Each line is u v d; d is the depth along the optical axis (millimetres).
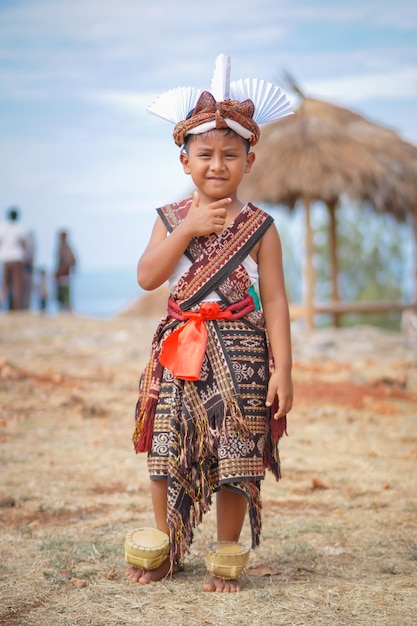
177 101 3938
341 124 16578
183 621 3418
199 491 3689
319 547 4379
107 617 3457
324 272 20938
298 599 3658
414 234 17297
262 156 16156
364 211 17047
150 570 3859
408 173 16172
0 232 18281
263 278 3816
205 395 3686
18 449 6422
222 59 3910
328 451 6570
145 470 5926
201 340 3680
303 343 13258
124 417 7773
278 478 3828
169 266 3705
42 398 8273
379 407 8281
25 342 12695
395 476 5832
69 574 3916
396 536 4551
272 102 4000
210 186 3748
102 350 11867
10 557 4160
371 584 3848
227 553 3721
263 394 3734
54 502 5113
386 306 16766
